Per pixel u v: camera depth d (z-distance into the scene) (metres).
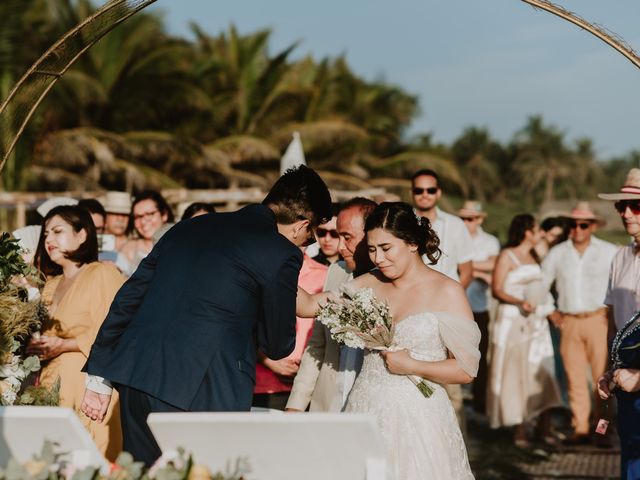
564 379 10.34
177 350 3.48
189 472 2.56
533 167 86.62
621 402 4.50
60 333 5.16
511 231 8.81
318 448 2.67
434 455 4.05
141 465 2.60
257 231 3.72
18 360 4.24
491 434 9.38
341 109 38.12
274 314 3.67
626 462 4.46
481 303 9.91
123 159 28.03
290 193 3.91
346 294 4.31
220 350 3.52
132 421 3.53
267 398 5.05
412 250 4.18
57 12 25.73
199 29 34.97
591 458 8.20
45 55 4.77
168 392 3.44
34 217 22.75
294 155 10.01
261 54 33.88
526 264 8.76
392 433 4.06
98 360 3.71
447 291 4.17
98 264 5.35
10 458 2.86
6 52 22.75
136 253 7.55
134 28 28.95
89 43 4.89
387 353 4.09
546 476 7.54
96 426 5.05
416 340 4.11
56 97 26.42
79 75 26.55
